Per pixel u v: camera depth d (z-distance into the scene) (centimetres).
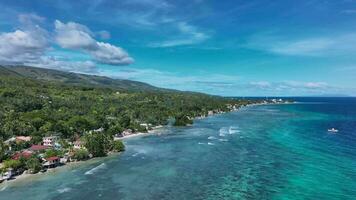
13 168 10238
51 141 14450
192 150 13725
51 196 8300
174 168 10806
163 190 8631
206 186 8881
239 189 8588
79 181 9531
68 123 17788
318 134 18000
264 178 9494
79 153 12175
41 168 10731
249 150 13512
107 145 13450
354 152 12925
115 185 9119
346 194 8075
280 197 7938
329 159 11706
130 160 12062
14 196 8325
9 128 15788
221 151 13388
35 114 19200
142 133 18988
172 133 18925
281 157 12106
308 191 8338
